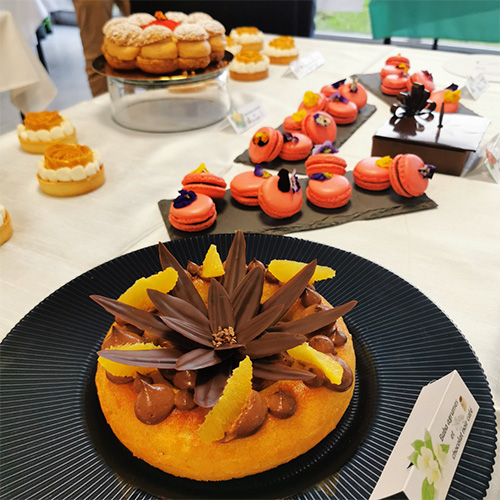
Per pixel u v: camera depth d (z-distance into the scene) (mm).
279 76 1021
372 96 930
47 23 2240
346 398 364
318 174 618
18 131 771
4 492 310
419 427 315
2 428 349
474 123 719
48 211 629
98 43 1230
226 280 394
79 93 1763
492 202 626
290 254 476
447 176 680
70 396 373
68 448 341
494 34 1128
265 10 1541
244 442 335
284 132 721
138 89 816
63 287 447
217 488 333
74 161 648
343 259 467
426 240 562
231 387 312
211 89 860
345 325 405
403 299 427
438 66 1033
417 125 717
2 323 469
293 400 345
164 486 333
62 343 406
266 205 585
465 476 310
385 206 613
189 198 577
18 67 1005
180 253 483
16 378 380
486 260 532
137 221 608
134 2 1648
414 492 287
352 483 321
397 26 1182
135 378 357
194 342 349
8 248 565
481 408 347
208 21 809
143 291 377
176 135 809
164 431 339
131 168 722
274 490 328
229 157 743
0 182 690
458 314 467
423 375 373
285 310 365
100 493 320
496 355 427
